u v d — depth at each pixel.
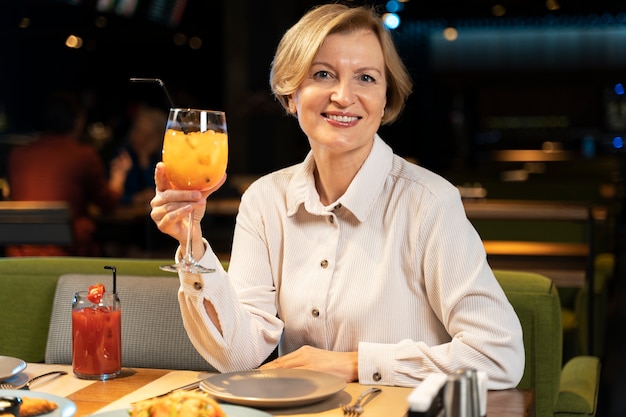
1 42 10.45
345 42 2.06
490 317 2.01
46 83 10.87
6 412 1.56
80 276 2.59
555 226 5.43
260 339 2.11
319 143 2.10
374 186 2.15
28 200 5.77
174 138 1.81
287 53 2.11
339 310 2.12
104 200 5.94
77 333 1.98
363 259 2.13
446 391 1.36
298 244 2.20
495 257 4.71
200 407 1.42
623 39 16.95
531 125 17.58
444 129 17.53
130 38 8.59
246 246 2.26
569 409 2.63
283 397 1.72
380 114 2.12
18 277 2.77
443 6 12.20
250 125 10.45
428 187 2.13
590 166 10.62
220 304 2.02
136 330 2.48
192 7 9.68
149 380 1.97
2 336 2.77
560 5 12.02
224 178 1.90
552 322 2.49
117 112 11.29
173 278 2.54
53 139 5.79
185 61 11.59
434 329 2.12
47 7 7.28
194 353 2.44
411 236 2.11
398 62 2.16
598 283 5.37
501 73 17.59
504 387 1.98
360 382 1.97
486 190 7.57
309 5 11.00
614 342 6.84
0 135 9.53
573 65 17.27
